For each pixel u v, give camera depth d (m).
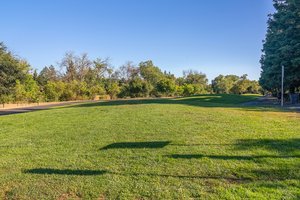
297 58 19.80
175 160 5.11
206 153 5.43
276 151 5.40
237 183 4.10
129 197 3.80
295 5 20.80
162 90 51.25
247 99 29.97
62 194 3.97
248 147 5.72
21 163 5.38
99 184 4.23
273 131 7.13
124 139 6.88
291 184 3.99
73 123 9.82
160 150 5.77
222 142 6.16
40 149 6.41
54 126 9.44
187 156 5.29
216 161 4.97
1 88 35.25
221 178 4.29
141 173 4.59
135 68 65.19
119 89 50.69
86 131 8.15
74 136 7.58
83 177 4.52
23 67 41.59
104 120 10.01
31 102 38.34
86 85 50.53
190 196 3.74
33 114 13.70
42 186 4.24
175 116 10.05
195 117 9.70
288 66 21.22
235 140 6.29
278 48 22.80
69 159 5.49
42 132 8.48
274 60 22.38
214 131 7.27
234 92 68.75
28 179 4.53
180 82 67.31
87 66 59.53
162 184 4.14
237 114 10.54
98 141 6.84
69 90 45.53
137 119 9.74
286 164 4.72
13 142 7.28
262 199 3.56
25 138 7.72
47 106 29.69
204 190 3.90
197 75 72.88
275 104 20.17
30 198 3.89
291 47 20.41
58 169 4.94
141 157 5.39
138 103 17.97
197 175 4.43
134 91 49.84
